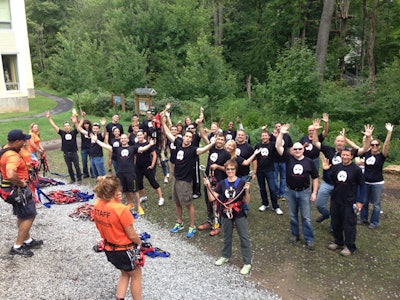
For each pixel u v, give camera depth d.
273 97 15.03
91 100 23.09
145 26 30.44
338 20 29.45
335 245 5.82
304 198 5.69
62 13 51.06
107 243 3.90
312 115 15.36
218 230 6.42
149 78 29.14
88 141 9.73
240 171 6.50
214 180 6.37
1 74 21.14
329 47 26.73
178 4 31.08
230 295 4.57
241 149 6.96
